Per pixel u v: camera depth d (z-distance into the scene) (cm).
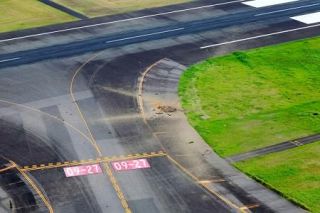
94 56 6975
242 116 5734
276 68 6756
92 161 4981
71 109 5794
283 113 5784
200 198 4534
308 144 5250
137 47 7238
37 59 6881
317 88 6303
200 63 6869
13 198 4491
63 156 5041
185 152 5150
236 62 6906
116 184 4697
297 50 7231
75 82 6341
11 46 7212
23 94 6072
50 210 4359
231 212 4366
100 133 5400
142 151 5153
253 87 6316
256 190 4625
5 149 5116
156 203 4472
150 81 6406
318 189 4612
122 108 5841
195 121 5641
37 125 5497
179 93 6172
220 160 5031
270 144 5250
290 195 4541
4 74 6506
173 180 4759
